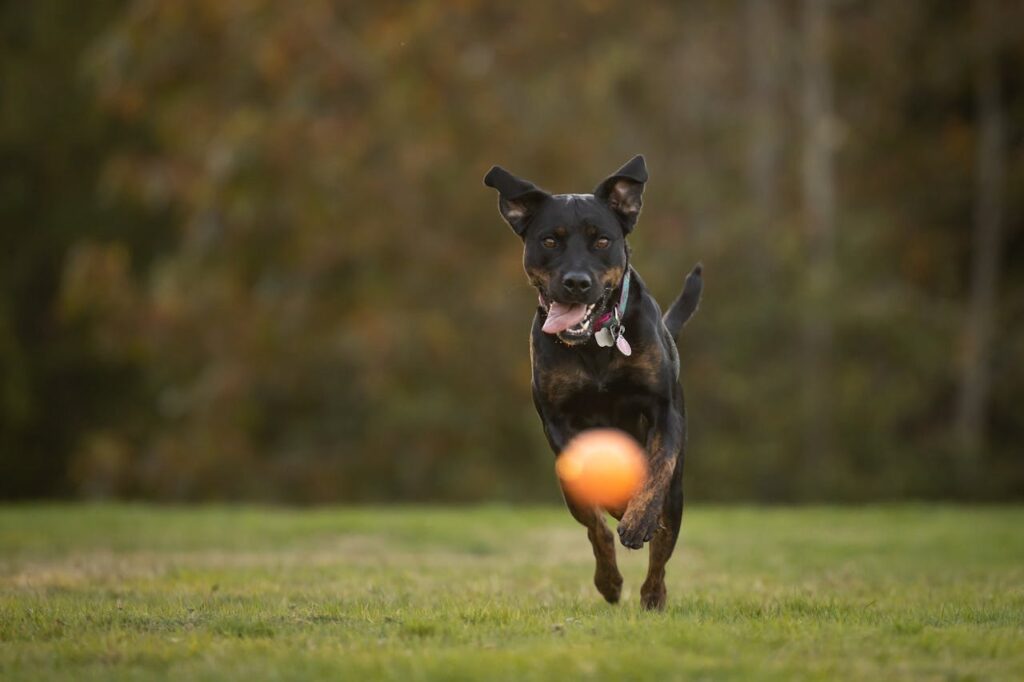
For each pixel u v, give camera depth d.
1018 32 25.98
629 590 8.33
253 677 4.96
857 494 23.81
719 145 27.86
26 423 28.77
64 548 11.22
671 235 25.14
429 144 23.47
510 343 24.00
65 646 5.55
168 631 6.06
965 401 26.08
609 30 25.89
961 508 16.67
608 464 6.75
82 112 27.58
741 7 28.12
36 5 27.48
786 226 26.28
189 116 23.81
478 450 24.08
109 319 24.05
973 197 27.92
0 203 28.27
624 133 27.06
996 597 7.51
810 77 26.44
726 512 15.52
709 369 24.80
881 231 27.17
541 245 6.74
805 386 24.50
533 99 24.55
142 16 23.58
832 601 7.18
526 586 8.37
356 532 12.67
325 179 23.27
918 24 27.53
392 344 23.02
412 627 5.96
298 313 23.58
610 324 6.69
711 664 5.07
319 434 24.89
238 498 24.23
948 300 28.22
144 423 28.45
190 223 24.03
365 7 24.16
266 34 23.38
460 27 24.22
